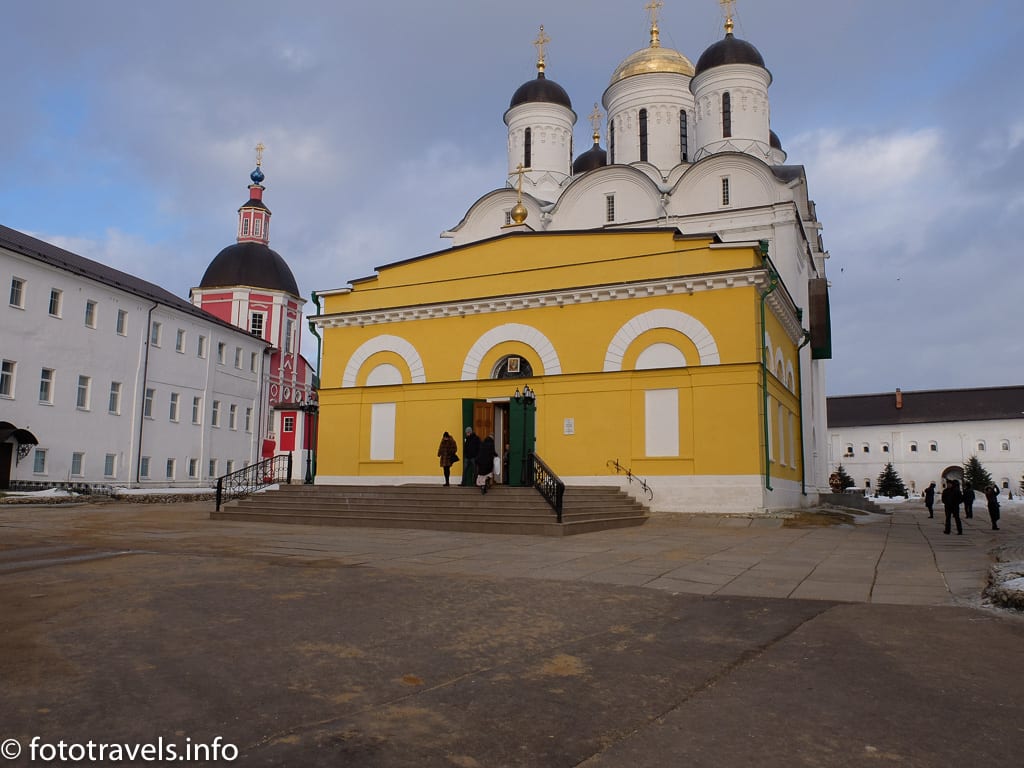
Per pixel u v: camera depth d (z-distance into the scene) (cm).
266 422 5447
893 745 452
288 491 2130
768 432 2203
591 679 576
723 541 1559
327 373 2744
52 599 812
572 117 4444
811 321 3244
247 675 564
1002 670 601
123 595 836
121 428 4050
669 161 4131
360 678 566
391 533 1630
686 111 4197
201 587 891
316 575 995
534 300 2423
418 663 608
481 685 556
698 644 683
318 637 678
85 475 3797
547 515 1762
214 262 5709
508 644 671
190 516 2098
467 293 2562
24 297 3491
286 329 5753
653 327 2262
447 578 995
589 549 1374
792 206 3161
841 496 3300
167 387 4434
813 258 3997
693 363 2202
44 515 2086
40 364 3553
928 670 601
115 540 1405
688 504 2150
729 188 3328
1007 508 4594
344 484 2636
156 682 541
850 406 10112
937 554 1356
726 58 3762
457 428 2502
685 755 435
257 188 6009
